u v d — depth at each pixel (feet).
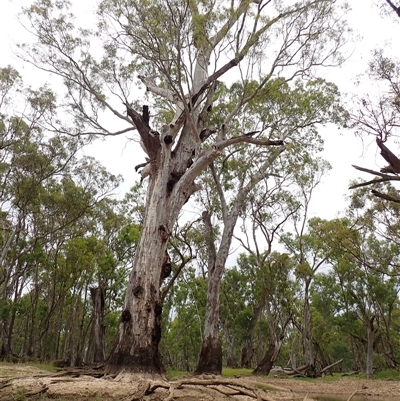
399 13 27.61
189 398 33.17
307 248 101.40
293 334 137.18
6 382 33.58
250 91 64.18
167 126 49.42
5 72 79.97
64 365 87.15
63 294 108.99
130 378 37.22
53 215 97.66
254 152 73.56
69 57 57.21
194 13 43.80
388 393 50.24
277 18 52.39
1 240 97.09
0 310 90.12
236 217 66.54
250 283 139.54
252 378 61.77
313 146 73.41
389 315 113.19
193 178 49.14
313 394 46.01
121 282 108.27
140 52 50.11
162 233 45.14
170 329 160.56
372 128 35.17
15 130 83.20
